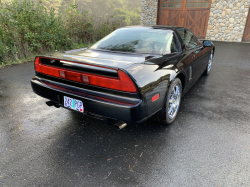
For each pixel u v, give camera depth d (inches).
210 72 202.8
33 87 91.2
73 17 354.9
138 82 67.1
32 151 79.6
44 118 106.3
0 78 177.5
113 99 69.5
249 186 62.4
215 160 74.1
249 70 209.9
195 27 462.6
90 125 100.1
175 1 465.4
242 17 409.7
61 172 68.7
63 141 86.7
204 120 104.0
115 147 82.7
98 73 70.7
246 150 79.7
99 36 398.9
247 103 125.6
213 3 426.6
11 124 99.6
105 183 64.1
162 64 85.0
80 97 74.5
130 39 104.7
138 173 68.2
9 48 249.4
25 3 273.9
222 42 427.8
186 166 71.2
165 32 108.3
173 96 96.8
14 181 64.5
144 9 497.7
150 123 101.5
